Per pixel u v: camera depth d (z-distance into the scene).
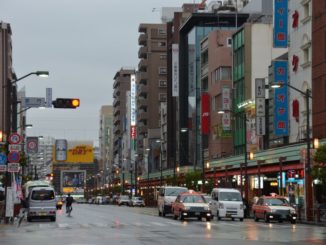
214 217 52.25
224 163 78.19
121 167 183.38
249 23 82.75
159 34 159.50
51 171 189.12
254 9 108.25
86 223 41.72
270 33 82.38
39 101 57.09
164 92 157.62
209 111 94.94
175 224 39.75
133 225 38.56
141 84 160.75
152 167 144.62
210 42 95.31
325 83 54.53
